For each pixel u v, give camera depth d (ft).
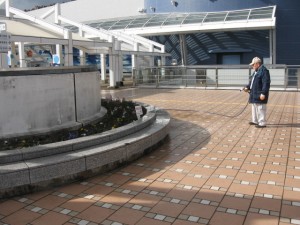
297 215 13.76
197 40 99.50
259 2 94.22
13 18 66.85
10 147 18.15
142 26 100.07
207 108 42.11
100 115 26.13
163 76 72.08
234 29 88.17
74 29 108.27
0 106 19.15
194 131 28.99
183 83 70.49
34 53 88.58
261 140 25.76
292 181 17.35
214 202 15.05
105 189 16.70
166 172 18.93
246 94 57.00
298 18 91.86
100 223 13.41
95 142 19.44
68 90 22.47
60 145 17.94
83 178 17.87
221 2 98.43
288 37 92.89
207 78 67.97
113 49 73.20
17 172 15.74
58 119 21.83
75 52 97.14
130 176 18.38
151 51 89.15
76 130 21.99
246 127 30.50
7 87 19.27
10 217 13.98
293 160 20.79
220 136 27.14
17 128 19.86
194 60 101.04
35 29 63.26
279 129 29.55
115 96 57.21
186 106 44.14
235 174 18.48
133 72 75.10
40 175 16.35
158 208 14.60
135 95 58.65
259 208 14.40
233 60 98.07
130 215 14.02
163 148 23.72
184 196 15.74
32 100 20.33
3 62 50.62
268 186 16.74
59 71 21.88
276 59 94.17
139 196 15.84
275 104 45.16
